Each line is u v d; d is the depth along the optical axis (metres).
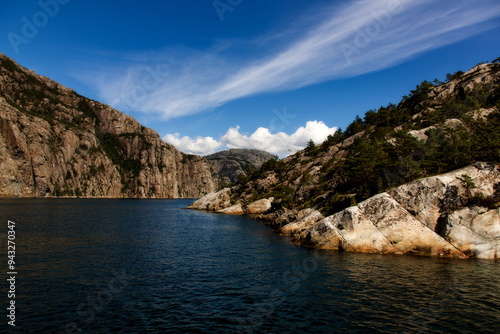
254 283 26.62
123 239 49.59
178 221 84.62
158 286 25.56
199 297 23.08
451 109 83.94
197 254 38.81
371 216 41.75
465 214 37.72
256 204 114.56
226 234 58.16
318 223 45.53
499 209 36.56
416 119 94.00
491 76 93.31
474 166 41.22
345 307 21.06
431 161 47.88
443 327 17.91
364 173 62.03
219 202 137.12
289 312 20.25
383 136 94.06
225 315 19.80
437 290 24.48
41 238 47.78
